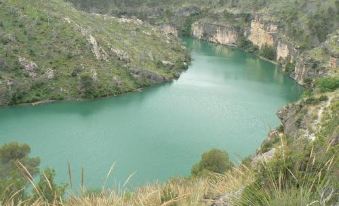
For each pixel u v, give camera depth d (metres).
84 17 160.00
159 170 70.06
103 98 117.81
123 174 67.69
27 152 45.19
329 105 56.44
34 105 110.75
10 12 137.12
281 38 172.12
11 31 131.00
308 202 7.90
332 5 169.50
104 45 140.25
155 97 117.25
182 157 76.06
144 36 168.00
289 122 61.84
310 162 9.16
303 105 62.75
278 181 9.08
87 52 133.38
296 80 140.38
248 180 10.84
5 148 43.53
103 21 167.50
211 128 91.94
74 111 105.12
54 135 85.75
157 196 11.25
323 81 85.06
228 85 130.88
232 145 82.88
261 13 193.38
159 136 86.25
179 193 11.12
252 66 161.62
